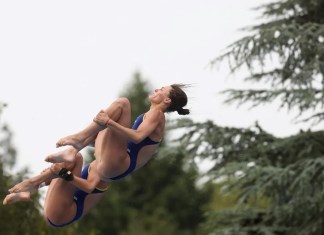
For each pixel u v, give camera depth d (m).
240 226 40.00
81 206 19.44
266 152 40.81
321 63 38.12
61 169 18.45
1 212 37.78
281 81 41.38
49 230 39.16
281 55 39.34
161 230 95.44
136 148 19.03
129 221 98.44
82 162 19.06
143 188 101.25
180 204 99.56
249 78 41.75
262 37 39.06
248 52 39.38
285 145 40.34
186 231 98.38
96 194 19.50
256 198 38.03
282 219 39.66
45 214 19.33
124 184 101.25
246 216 40.81
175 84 19.56
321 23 41.97
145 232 94.88
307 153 39.94
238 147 41.19
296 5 42.03
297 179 37.00
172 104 19.23
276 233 39.88
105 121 17.98
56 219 19.27
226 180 40.41
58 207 19.09
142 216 98.69
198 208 98.75
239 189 39.69
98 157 18.88
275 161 41.16
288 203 38.28
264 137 41.28
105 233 97.81
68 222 19.45
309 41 38.94
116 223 98.12
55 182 19.23
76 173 18.98
